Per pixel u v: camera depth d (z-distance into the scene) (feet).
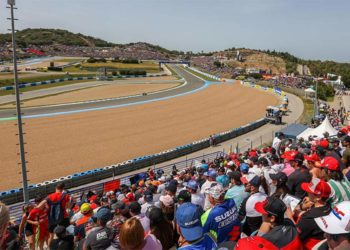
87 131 121.19
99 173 75.20
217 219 15.34
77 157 91.81
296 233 12.30
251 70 498.69
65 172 79.97
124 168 80.74
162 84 304.09
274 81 346.95
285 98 207.21
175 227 17.67
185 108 181.16
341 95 304.09
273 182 19.56
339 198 16.28
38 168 81.66
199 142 104.58
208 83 330.54
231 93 253.85
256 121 142.41
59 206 27.43
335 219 9.95
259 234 12.91
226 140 117.91
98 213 16.10
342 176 17.75
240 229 16.24
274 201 12.50
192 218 12.66
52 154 92.94
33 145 100.07
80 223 24.94
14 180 73.41
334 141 44.70
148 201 25.91
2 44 620.49
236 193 21.04
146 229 18.58
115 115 153.28
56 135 112.98
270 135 126.72
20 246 21.77
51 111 154.10
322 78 397.19
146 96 220.23
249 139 120.06
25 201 53.62
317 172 20.68
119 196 40.24
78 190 60.18
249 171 29.50
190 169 55.77
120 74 386.93
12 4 51.16
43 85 255.91
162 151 101.40
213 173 31.07
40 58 568.41
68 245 19.93
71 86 262.06
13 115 140.05
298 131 96.17
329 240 10.12
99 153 96.48
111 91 240.94
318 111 161.27
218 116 163.02
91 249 15.56
